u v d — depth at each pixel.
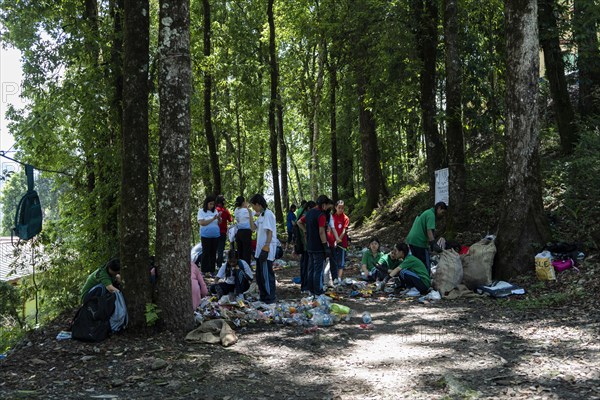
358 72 20.02
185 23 7.73
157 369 6.11
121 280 7.67
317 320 8.23
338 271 11.94
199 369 6.11
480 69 17.19
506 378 5.38
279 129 27.73
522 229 10.34
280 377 5.84
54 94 13.57
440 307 9.17
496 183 17.16
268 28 26.33
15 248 13.84
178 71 7.68
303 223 10.94
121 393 5.37
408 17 16.89
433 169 17.47
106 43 12.92
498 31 18.23
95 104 12.66
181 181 7.73
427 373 5.73
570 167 13.25
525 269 10.21
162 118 7.72
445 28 15.29
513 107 10.55
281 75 28.38
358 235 23.11
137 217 7.68
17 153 14.79
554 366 5.63
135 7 7.77
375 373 5.84
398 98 18.09
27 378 5.96
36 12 13.90
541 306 8.43
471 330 7.44
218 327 7.57
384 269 11.70
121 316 7.52
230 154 30.67
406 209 22.53
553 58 15.70
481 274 10.05
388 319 8.48
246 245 12.11
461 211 15.50
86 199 13.27
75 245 13.88
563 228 11.23
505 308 8.66
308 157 36.28
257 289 10.99
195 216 23.36
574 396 4.77
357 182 38.50
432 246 10.39
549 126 19.12
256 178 33.47
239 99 25.98
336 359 6.44
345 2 19.61
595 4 15.15
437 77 19.70
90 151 12.95
